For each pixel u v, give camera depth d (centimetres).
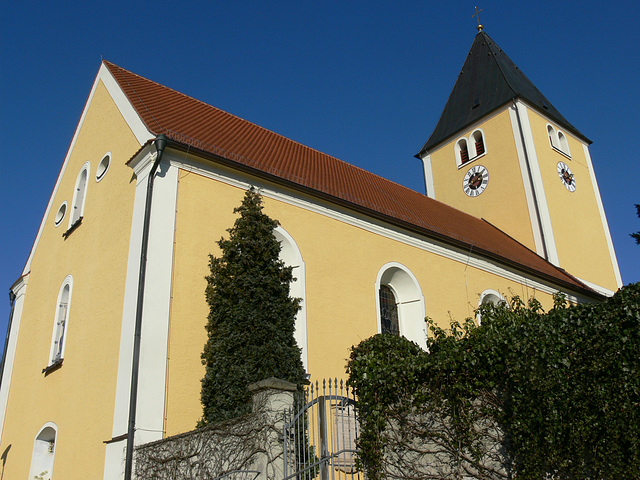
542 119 2848
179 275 1166
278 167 1572
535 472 686
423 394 813
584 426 646
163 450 955
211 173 1309
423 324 1614
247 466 808
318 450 823
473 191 2817
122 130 1427
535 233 2514
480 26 3381
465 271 1844
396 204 1964
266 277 1096
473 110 2981
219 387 1000
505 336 766
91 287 1308
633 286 672
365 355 870
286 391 850
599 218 2858
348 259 1516
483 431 767
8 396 1534
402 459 802
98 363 1173
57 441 1242
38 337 1499
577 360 674
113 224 1301
